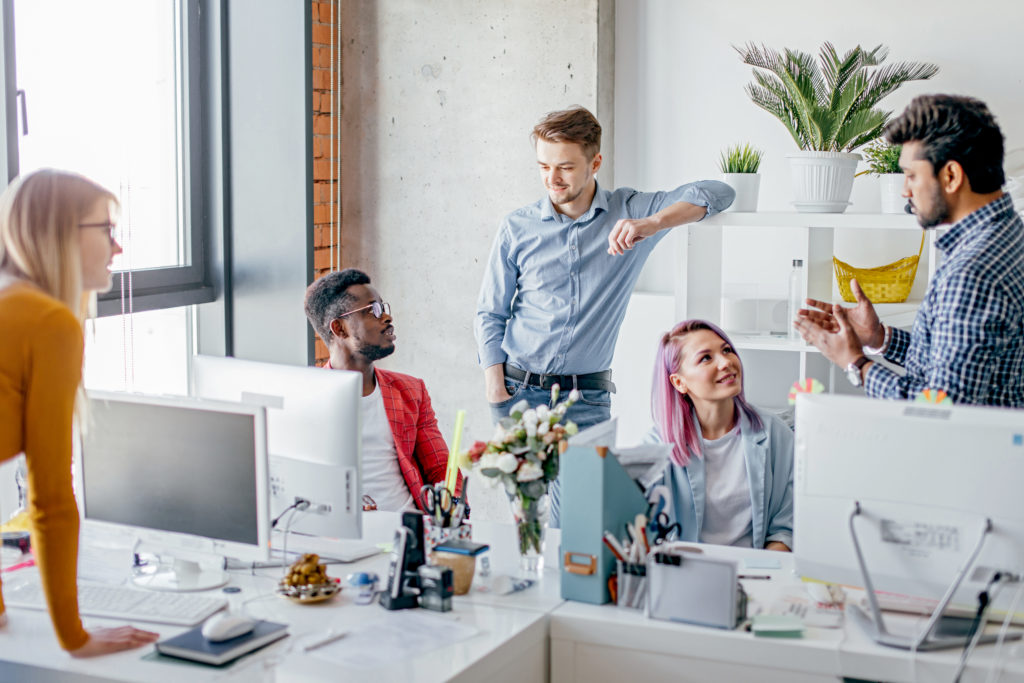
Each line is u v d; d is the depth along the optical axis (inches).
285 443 97.3
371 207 183.6
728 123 163.6
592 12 163.6
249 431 84.7
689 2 163.9
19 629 82.1
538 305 142.9
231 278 175.2
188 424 87.5
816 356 140.4
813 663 76.8
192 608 84.2
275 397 97.7
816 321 100.9
